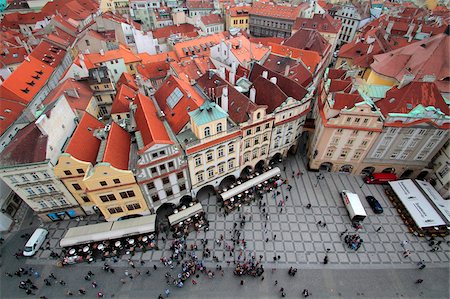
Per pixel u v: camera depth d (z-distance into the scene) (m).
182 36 105.25
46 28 106.94
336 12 143.50
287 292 45.00
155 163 45.34
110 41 96.25
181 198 55.62
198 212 53.22
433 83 54.56
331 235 53.09
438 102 54.84
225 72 70.69
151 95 65.00
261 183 61.59
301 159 70.69
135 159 49.00
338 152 61.41
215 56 86.94
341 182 64.00
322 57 89.75
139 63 88.56
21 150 44.94
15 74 71.12
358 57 87.31
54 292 44.56
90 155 49.44
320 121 61.41
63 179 47.25
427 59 63.28
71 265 47.88
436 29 96.19
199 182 55.03
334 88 60.53
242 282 45.72
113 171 43.50
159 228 53.38
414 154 59.47
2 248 50.66
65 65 93.75
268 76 66.06
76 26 117.56
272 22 133.12
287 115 58.75
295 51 88.38
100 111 71.88
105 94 69.56
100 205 47.72
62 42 98.56
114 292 44.56
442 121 52.59
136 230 48.72
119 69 85.31
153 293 44.53
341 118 55.06
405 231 54.22
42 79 77.81
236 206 57.31
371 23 117.25
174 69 75.88
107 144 46.50
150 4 146.00
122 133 52.69
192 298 44.09
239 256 48.50
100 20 100.88
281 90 60.00
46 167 44.97
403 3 161.38
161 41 117.06
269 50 89.50
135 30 100.12
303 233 53.25
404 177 66.12
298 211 57.25
